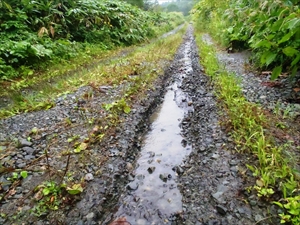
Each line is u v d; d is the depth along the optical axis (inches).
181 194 72.1
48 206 64.6
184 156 93.0
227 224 57.7
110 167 82.6
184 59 278.2
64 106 130.5
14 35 225.9
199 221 60.2
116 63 233.3
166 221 62.4
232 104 112.5
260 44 102.6
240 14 142.7
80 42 311.7
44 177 75.8
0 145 92.7
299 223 53.0
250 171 73.2
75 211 63.9
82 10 342.6
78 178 75.8
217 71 182.1
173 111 137.0
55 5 302.5
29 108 128.1
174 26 944.9
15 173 76.7
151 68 207.5
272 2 105.0
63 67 227.1
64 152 88.5
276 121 95.6
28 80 186.4
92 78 180.2
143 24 531.8
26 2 260.7
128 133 105.0
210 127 105.0
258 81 146.5
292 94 118.3
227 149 85.9
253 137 86.9
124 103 126.6
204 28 600.1
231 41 259.0
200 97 145.4
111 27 410.0
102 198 69.2
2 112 122.6
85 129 105.5
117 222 61.8
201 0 582.9
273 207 59.8
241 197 64.6
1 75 182.5
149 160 92.0
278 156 72.9
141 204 69.2
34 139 97.7
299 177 65.4
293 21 77.1
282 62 134.2
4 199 66.9
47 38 259.1
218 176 74.4
